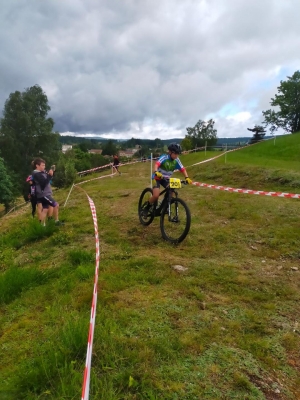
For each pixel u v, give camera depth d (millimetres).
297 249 5207
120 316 3309
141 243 5754
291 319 3393
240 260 4922
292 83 50406
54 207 7254
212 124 60625
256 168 13320
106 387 2357
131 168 26359
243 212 7344
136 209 8211
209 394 2377
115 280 4160
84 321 3064
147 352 2744
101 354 2709
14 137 38531
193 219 7051
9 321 3547
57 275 4609
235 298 3793
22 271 4582
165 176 5859
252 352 2871
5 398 2344
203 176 14750
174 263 4766
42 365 2520
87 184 16469
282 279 4289
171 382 2469
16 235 7383
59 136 42219
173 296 3797
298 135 26266
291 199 8375
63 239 6184
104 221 7312
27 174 39250
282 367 2719
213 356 2783
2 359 2861
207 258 5016
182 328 3160
